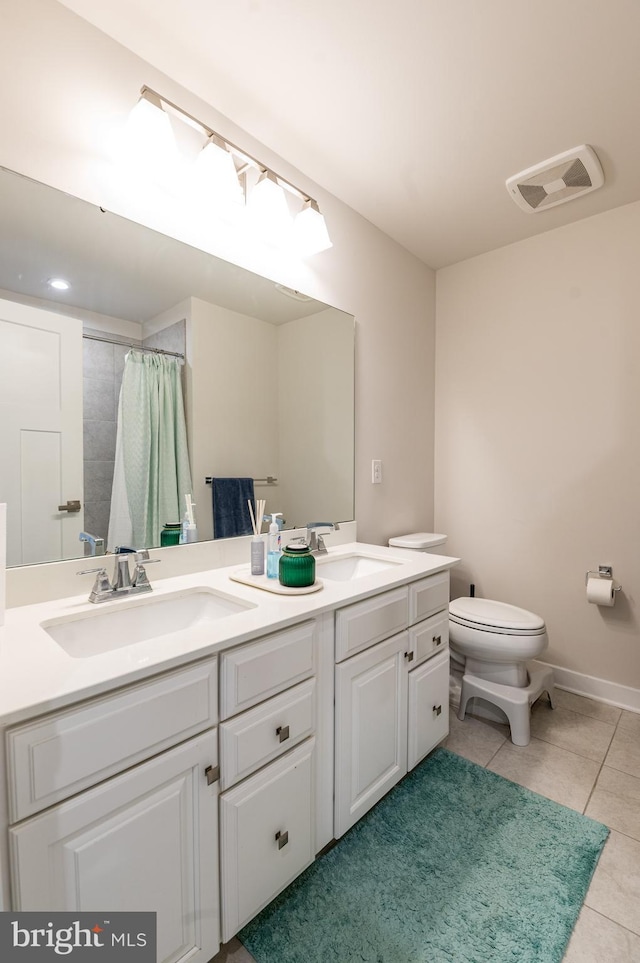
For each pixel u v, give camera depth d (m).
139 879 0.79
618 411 2.05
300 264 1.77
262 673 0.98
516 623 1.83
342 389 1.97
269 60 1.27
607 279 2.06
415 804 1.43
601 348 2.09
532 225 2.17
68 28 1.12
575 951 0.98
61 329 1.14
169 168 1.28
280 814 1.04
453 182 1.83
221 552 1.49
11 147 1.05
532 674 2.01
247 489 1.58
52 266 1.12
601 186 1.86
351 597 1.20
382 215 2.07
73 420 1.16
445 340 2.63
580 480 2.17
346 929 1.03
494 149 1.64
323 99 1.41
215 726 0.91
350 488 2.03
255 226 1.59
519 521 2.37
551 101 1.43
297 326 1.76
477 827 1.33
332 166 1.73
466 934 1.02
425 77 1.33
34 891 0.66
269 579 1.32
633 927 1.03
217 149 1.30
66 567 1.13
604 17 1.16
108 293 1.22
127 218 1.25
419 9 1.13
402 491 2.39
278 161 1.66
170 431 1.37
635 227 1.98
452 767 1.63
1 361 1.04
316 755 1.15
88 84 1.16
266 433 1.66
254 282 1.60
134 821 0.77
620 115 1.48
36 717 0.66
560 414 2.22
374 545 2.14
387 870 1.18
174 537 1.37
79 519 1.16
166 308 1.35
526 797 1.46
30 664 0.76
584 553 2.17
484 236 2.26
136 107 1.14
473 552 2.54
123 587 1.15
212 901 0.90
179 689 0.83
